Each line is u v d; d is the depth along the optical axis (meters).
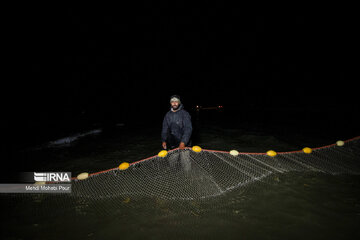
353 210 2.35
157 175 3.55
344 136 6.80
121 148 5.80
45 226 2.23
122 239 2.01
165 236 2.03
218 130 8.45
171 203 2.63
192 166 3.85
